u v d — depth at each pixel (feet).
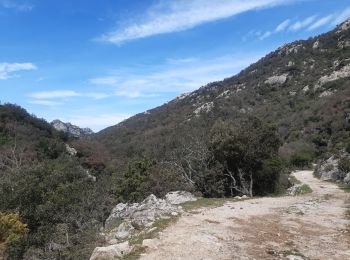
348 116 231.09
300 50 499.51
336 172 139.85
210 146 103.35
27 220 90.02
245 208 58.65
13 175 105.81
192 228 43.06
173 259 31.78
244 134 101.19
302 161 227.40
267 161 102.22
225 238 38.86
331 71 379.96
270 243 37.19
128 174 109.19
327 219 49.75
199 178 98.22
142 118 535.19
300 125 276.62
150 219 48.24
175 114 455.63
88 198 96.32
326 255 33.22
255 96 407.85
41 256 72.49
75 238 66.54
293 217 51.08
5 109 296.92
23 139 256.11
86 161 264.31
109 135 466.29
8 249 74.90
